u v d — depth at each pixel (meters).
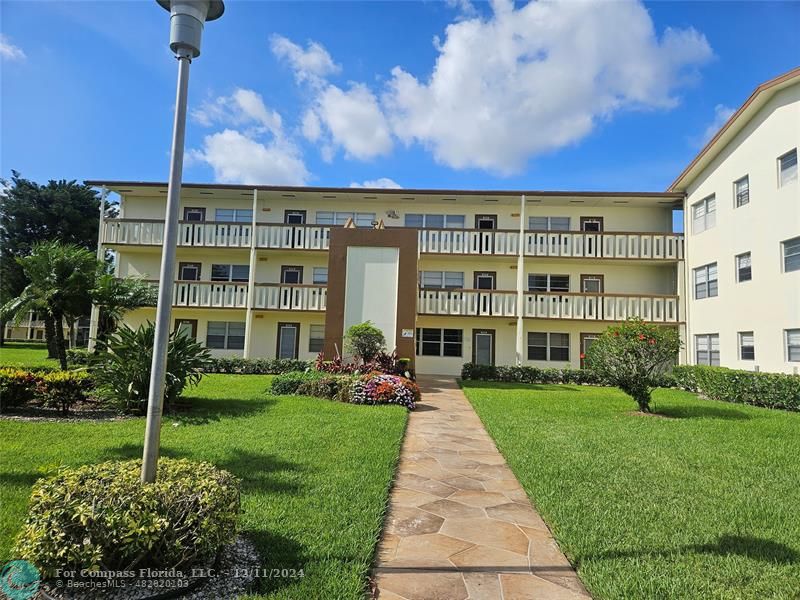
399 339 15.04
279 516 4.14
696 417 9.93
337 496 4.66
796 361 12.79
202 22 3.34
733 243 15.68
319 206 21.27
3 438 6.68
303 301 19.69
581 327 20.33
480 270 21.06
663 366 11.73
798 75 12.52
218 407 9.59
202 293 19.88
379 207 21.17
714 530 4.07
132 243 20.05
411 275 15.25
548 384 17.55
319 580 3.13
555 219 20.83
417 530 4.16
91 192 37.72
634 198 19.47
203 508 3.02
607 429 8.35
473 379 18.75
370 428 7.86
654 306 19.06
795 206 12.84
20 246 33.62
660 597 3.03
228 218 21.30
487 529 4.20
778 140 13.49
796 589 3.13
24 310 12.88
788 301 13.05
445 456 6.71
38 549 2.75
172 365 8.91
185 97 3.29
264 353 20.62
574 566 3.52
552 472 5.69
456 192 19.67
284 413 9.09
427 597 3.07
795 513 4.47
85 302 13.69
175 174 3.24
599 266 20.61
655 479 5.48
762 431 8.31
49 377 8.45
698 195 18.12
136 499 2.91
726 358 16.02
